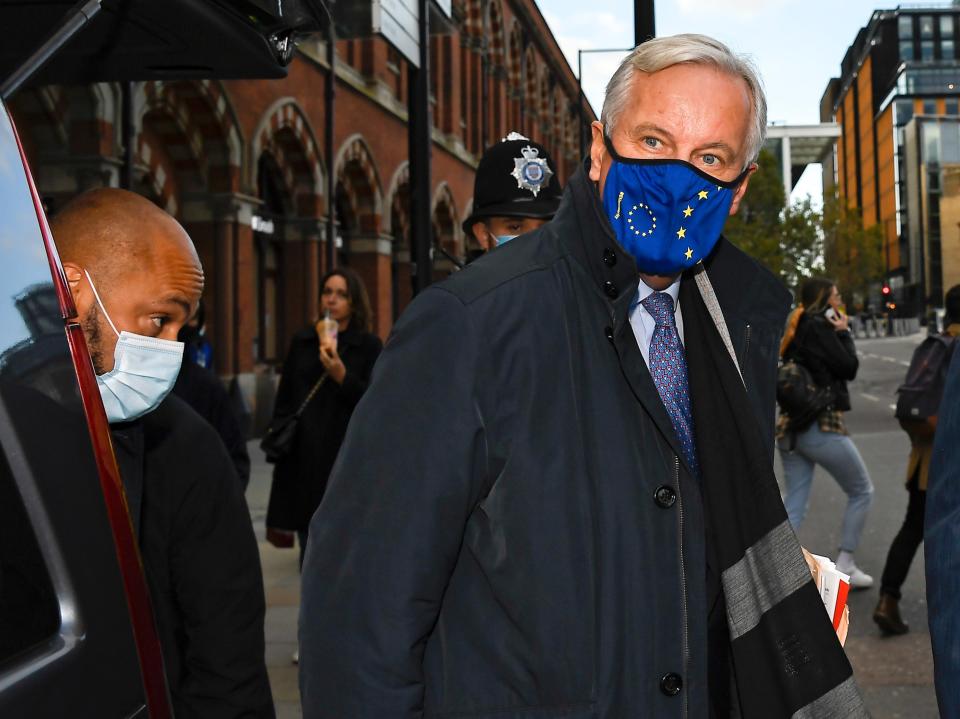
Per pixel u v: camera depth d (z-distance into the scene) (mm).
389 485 1477
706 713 1550
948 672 1488
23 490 1119
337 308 5094
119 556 1258
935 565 1540
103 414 1308
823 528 7676
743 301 1880
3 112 1283
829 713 1607
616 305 1585
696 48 1610
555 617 1477
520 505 1495
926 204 118562
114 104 11523
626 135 1638
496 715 1491
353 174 21078
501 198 3260
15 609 1065
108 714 1156
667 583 1536
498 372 1515
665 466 1573
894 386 25312
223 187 14695
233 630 1922
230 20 1942
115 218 1738
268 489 10484
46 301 1244
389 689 1427
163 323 1780
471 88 31875
